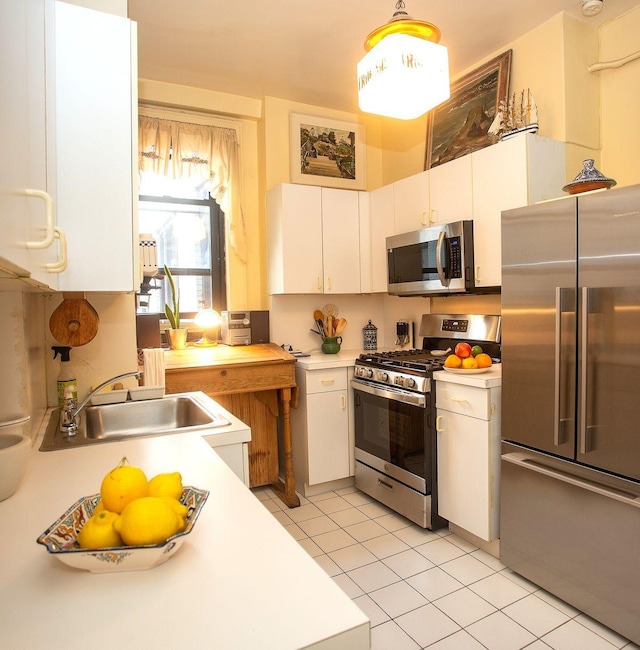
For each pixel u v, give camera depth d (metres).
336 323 3.49
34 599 0.67
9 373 1.36
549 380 1.91
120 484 0.79
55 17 1.28
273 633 0.59
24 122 0.63
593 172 1.98
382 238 3.33
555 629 1.77
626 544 1.67
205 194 3.50
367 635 0.61
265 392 3.21
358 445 3.10
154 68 3.03
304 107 3.58
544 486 1.95
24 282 0.81
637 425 1.62
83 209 1.34
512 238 2.05
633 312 1.62
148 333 2.65
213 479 1.12
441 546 2.40
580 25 2.55
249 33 2.65
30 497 1.03
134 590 0.68
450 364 2.42
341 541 2.47
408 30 1.76
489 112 2.88
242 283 3.53
